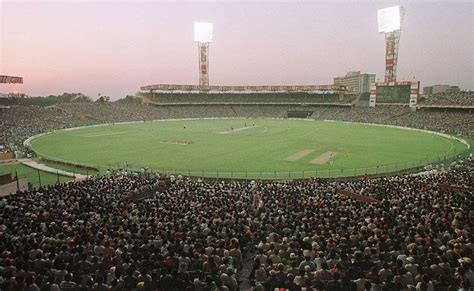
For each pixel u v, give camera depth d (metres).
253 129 113.94
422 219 19.83
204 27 184.00
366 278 12.29
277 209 23.91
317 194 30.25
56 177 50.19
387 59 150.38
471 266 13.23
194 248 15.84
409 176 42.03
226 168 55.06
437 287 11.95
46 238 17.34
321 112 165.00
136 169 54.53
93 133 104.00
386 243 15.92
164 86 185.00
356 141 85.25
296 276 12.86
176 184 36.44
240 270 16.08
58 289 12.09
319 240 16.81
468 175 38.06
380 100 150.62
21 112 125.81
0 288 12.30
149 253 15.11
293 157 64.12
